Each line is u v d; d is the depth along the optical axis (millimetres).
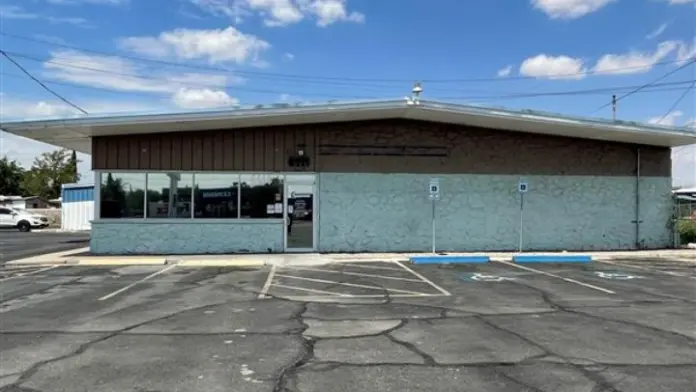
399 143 18766
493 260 16875
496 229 19266
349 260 16547
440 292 10883
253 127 18125
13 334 7336
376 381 5406
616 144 20188
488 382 5391
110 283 12078
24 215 39125
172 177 17922
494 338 7117
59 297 10258
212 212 18047
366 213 18578
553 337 7180
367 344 6805
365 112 16984
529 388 5223
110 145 17625
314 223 18391
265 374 5625
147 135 17766
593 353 6426
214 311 8922
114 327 7758
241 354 6355
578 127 17797
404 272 14000
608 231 20000
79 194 38531
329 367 5859
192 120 15914
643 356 6309
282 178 18359
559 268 14938
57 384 5324
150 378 5504
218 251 18016
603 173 20047
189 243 17922
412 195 18797
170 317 8453
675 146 20625
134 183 17797
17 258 17562
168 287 11492
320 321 8148
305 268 14828
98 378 5500
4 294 10617
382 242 18594
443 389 5184
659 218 20516
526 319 8312
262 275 13406
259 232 18188
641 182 20391
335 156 18469
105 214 17719
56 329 7629
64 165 75438
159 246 17812
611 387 5258
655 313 8797
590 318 8391
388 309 9109
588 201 19922
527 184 19016
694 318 8414
